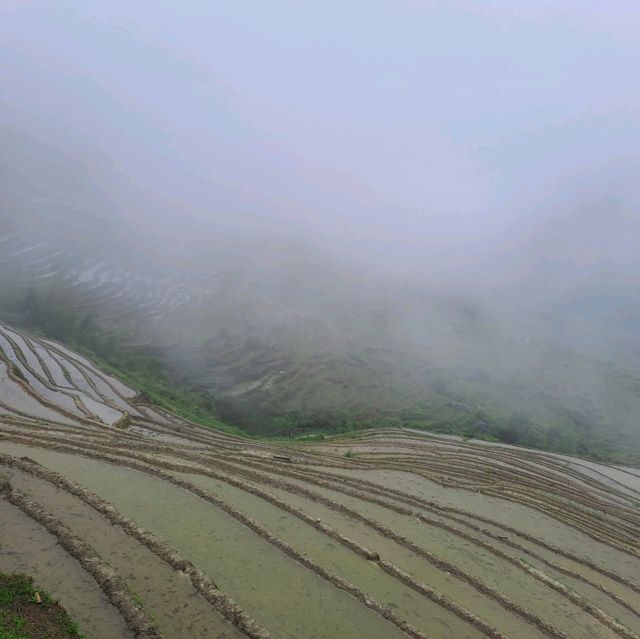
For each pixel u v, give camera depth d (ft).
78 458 60.13
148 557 40.70
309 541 49.62
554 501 92.32
